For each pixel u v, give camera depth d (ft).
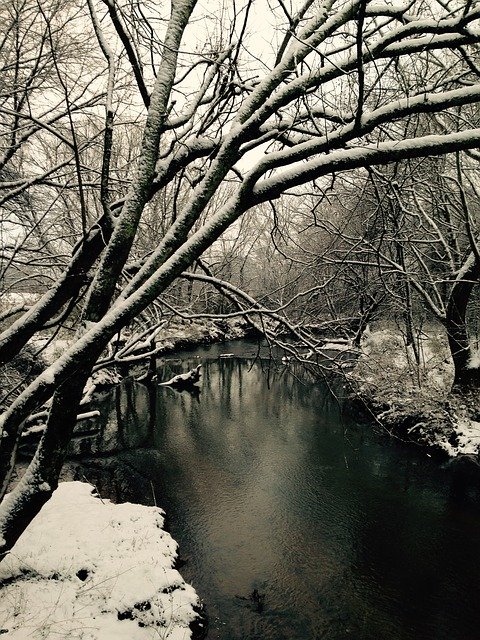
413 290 38.96
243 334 95.91
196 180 15.28
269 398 55.26
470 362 39.52
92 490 31.14
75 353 10.27
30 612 17.81
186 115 12.41
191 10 10.93
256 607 21.06
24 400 11.32
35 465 12.49
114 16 9.71
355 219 27.86
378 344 49.11
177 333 83.30
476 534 26.81
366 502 30.78
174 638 17.85
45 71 17.97
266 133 12.11
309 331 17.29
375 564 24.39
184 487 33.50
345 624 20.18
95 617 18.06
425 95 9.82
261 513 29.78
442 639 19.51
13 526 12.48
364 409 47.60
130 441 42.52
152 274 10.76
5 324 27.81
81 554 21.91
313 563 24.52
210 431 44.88
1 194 17.26
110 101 11.07
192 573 23.47
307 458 37.93
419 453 37.17
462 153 29.45
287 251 23.27
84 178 20.20
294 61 10.64
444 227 38.88
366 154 9.93
